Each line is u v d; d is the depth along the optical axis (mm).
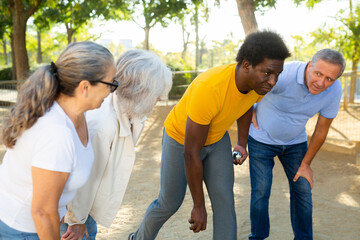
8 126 1498
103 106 2193
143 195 4453
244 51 2025
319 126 2820
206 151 2447
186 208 4059
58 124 1507
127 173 2328
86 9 19203
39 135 1480
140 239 2711
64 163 1503
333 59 2447
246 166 5727
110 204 2357
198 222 2275
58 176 1492
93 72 1529
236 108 2270
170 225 3627
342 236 3416
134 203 4203
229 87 2145
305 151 2980
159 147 6980
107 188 2309
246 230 3506
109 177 2287
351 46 15922
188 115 2178
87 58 1518
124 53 2184
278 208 4078
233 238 2377
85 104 1599
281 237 3357
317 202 4262
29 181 1556
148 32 20328
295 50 17672
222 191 2410
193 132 2170
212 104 2121
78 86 1539
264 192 2893
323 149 6711
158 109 10305
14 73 22891
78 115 1640
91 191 2254
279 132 2848
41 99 1490
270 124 2852
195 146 2199
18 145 1524
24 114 1475
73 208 2207
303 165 2879
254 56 1971
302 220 2918
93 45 1564
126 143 2275
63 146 1497
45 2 14430
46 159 1468
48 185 1481
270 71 1967
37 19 19531
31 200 1581
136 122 2285
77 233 2293
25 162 1525
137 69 2102
